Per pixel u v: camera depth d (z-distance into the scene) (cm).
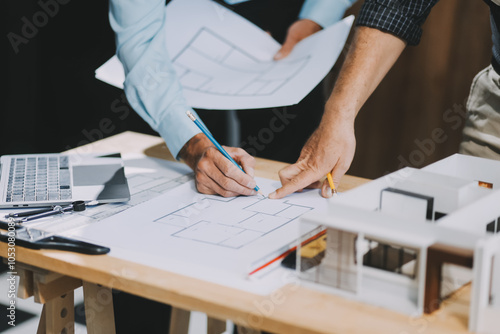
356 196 87
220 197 118
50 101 250
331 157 118
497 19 129
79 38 240
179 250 95
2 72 243
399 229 76
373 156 255
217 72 160
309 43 161
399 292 77
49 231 102
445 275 78
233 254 93
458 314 75
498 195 86
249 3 169
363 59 125
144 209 112
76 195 116
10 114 248
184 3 170
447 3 223
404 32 124
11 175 125
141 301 150
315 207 112
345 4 172
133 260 92
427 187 90
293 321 74
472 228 82
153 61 137
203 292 82
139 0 135
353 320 74
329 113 122
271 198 116
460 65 227
